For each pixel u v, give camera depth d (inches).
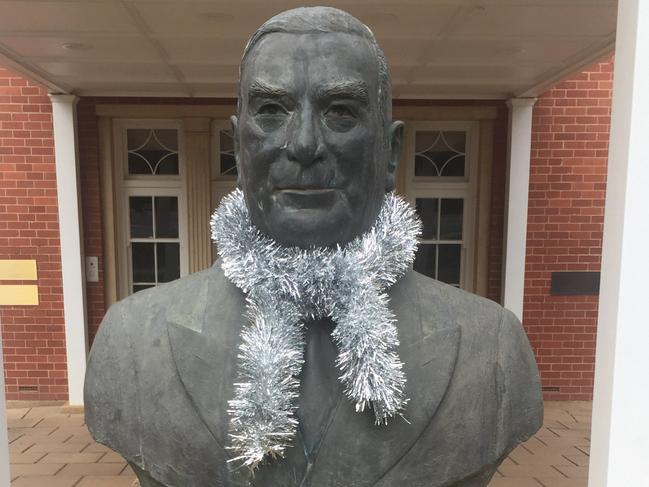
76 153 168.6
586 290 179.3
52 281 172.4
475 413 40.4
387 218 42.6
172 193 183.9
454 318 42.4
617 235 66.9
